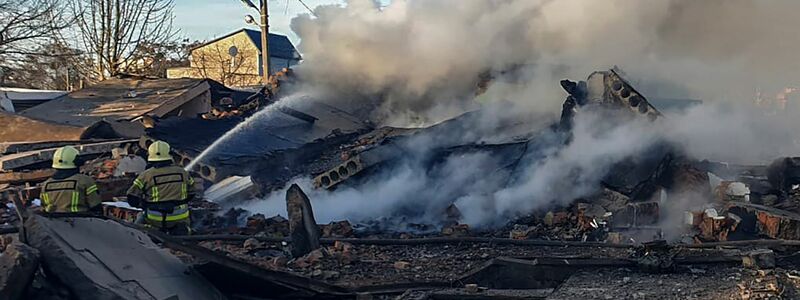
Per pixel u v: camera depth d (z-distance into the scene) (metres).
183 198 7.52
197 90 18.62
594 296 5.57
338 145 13.65
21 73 30.47
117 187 10.30
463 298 5.71
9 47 26.42
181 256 6.69
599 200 9.34
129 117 16.44
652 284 5.92
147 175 7.39
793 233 8.10
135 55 33.06
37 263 4.45
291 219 7.46
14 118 15.16
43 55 27.53
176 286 5.15
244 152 11.80
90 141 14.01
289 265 6.87
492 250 8.03
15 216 8.79
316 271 6.59
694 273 6.28
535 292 5.78
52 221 4.89
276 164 11.95
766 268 6.47
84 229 5.09
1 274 4.20
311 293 5.73
